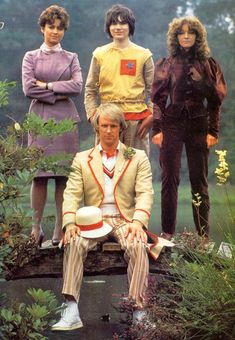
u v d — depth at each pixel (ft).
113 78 37.45
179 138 36.11
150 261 31.63
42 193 36.47
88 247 31.07
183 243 31.55
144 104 37.73
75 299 30.55
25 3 192.44
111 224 31.89
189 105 36.04
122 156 32.40
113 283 40.27
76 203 31.96
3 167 26.50
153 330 28.02
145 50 37.76
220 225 29.99
